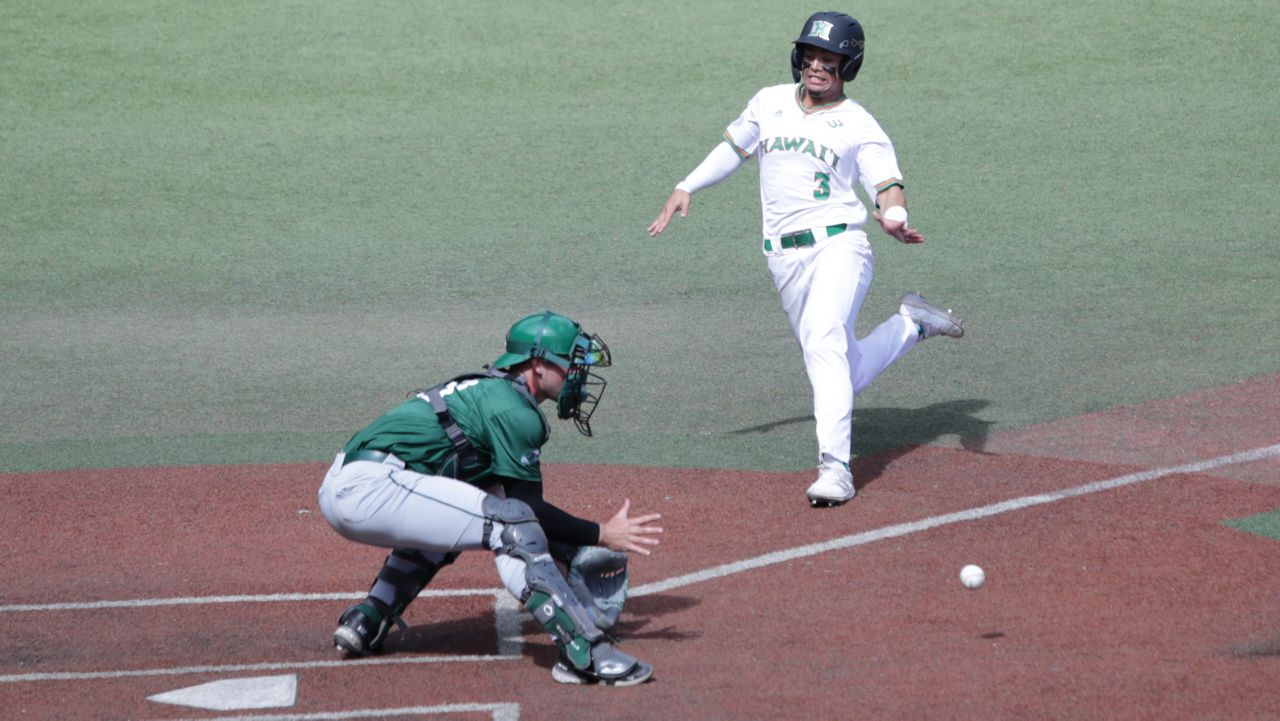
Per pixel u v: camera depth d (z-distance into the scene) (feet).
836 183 85.92
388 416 60.95
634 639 63.46
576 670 57.82
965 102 208.74
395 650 63.41
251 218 175.63
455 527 58.39
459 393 60.64
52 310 143.64
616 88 220.84
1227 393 102.99
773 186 86.99
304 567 75.36
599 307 138.92
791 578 71.05
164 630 66.33
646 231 166.61
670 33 241.14
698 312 136.15
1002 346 120.06
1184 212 162.20
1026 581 69.15
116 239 168.76
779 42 234.58
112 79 225.76
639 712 55.01
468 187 184.65
